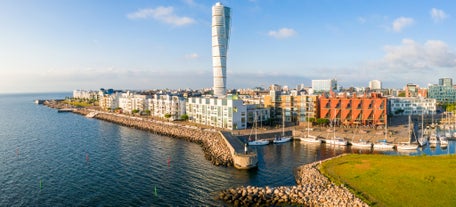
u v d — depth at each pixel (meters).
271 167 125.94
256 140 176.62
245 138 182.25
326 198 85.81
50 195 97.81
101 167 128.00
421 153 151.00
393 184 90.12
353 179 97.19
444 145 167.88
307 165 121.50
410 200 79.88
